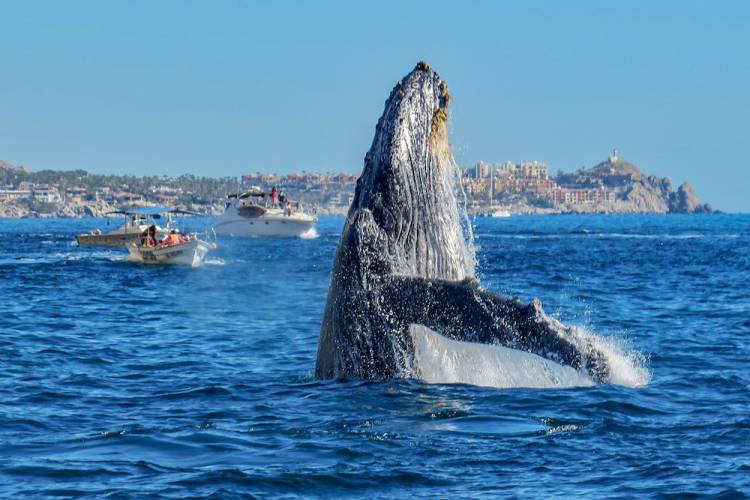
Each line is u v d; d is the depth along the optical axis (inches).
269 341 4010.8
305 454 2158.0
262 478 1995.6
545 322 2310.5
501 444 2207.2
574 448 2181.3
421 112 2596.0
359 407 2476.6
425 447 2188.7
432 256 2615.7
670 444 2213.3
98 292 6806.1
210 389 2871.6
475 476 2003.0
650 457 2113.7
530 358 2699.3
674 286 7032.5
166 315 5191.9
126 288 7185.0
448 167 2655.0
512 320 2338.8
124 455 2183.8
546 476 2000.5
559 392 2630.4
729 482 1947.6
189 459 2151.8
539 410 2460.6
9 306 5708.7
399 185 2559.1
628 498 1872.5
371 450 2172.7
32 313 5290.4
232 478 1996.8
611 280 7706.7
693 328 4436.5
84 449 2235.5
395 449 2177.7
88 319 4997.5
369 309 2568.9
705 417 2460.6
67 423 2484.0
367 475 2010.3
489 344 2361.0
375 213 2568.9
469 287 2402.8
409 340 2573.8
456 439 2242.9
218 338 4138.8
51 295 6545.3
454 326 2405.3
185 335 4256.9
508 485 1950.1
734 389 2824.8
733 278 7795.3
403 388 2588.6
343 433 2300.7
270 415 2498.8
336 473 2021.4
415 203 2581.2
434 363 2652.6
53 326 4658.0
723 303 5669.3
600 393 2623.0
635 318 4921.3
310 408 2514.8
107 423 2484.0
